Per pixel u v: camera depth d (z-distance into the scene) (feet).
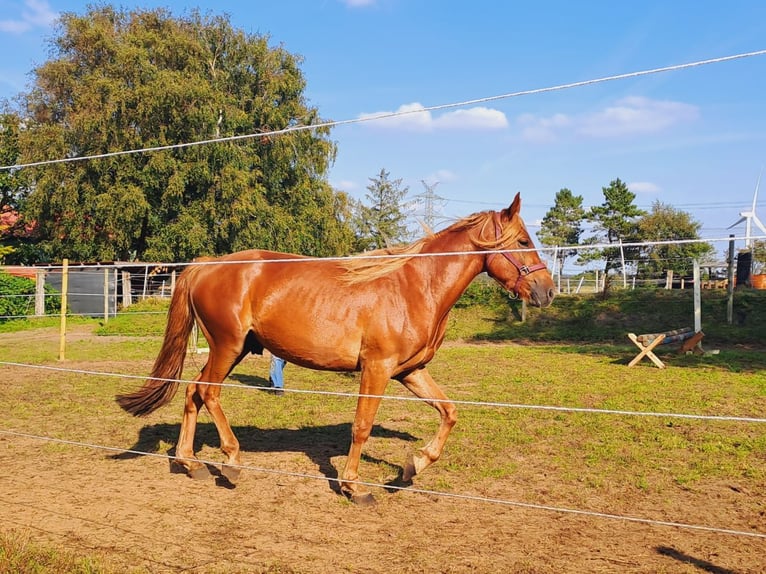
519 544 13.39
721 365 42.04
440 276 16.16
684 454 20.65
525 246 16.60
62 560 11.70
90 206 98.94
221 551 12.85
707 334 57.16
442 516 15.05
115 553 12.62
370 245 163.73
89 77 100.42
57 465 19.06
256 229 104.17
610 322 65.62
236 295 17.04
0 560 11.41
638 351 50.47
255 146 112.16
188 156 99.19
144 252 102.22
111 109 95.45
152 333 63.72
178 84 98.37
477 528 14.29
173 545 13.12
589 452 20.77
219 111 101.76
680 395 31.12
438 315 16.16
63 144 99.30
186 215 99.30
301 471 18.57
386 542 13.43
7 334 64.44
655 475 18.49
